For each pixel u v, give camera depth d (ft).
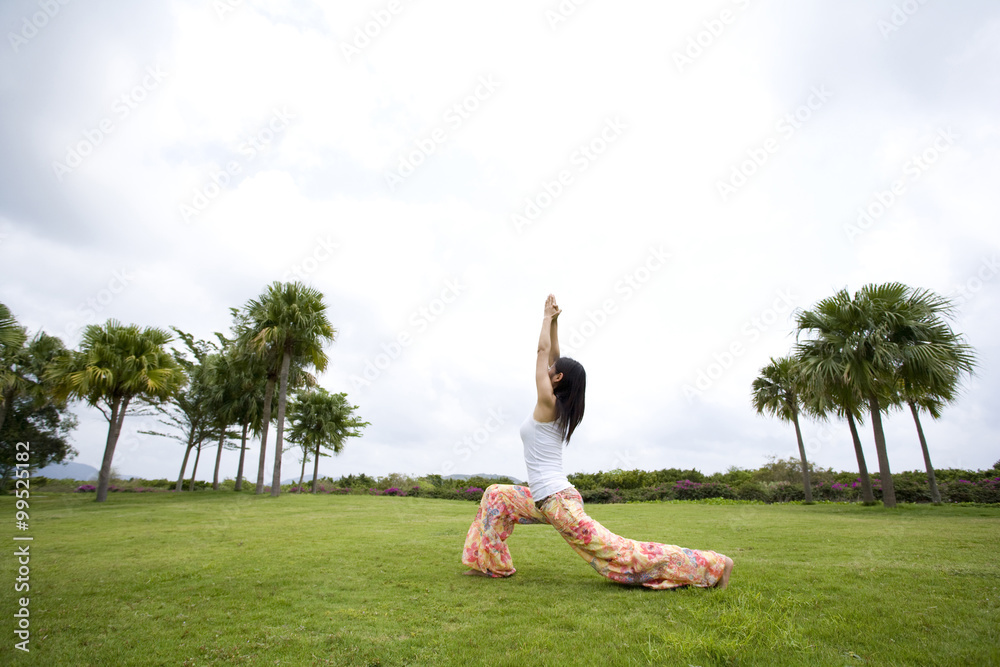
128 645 8.06
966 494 49.85
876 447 43.70
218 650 7.82
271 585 12.15
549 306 13.11
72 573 13.79
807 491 62.39
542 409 12.20
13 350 59.47
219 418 79.61
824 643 7.65
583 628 8.65
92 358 53.83
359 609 10.03
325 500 52.75
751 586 11.27
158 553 17.47
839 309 44.14
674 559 11.40
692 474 86.12
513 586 11.97
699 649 7.37
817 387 44.86
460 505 50.47
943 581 11.59
